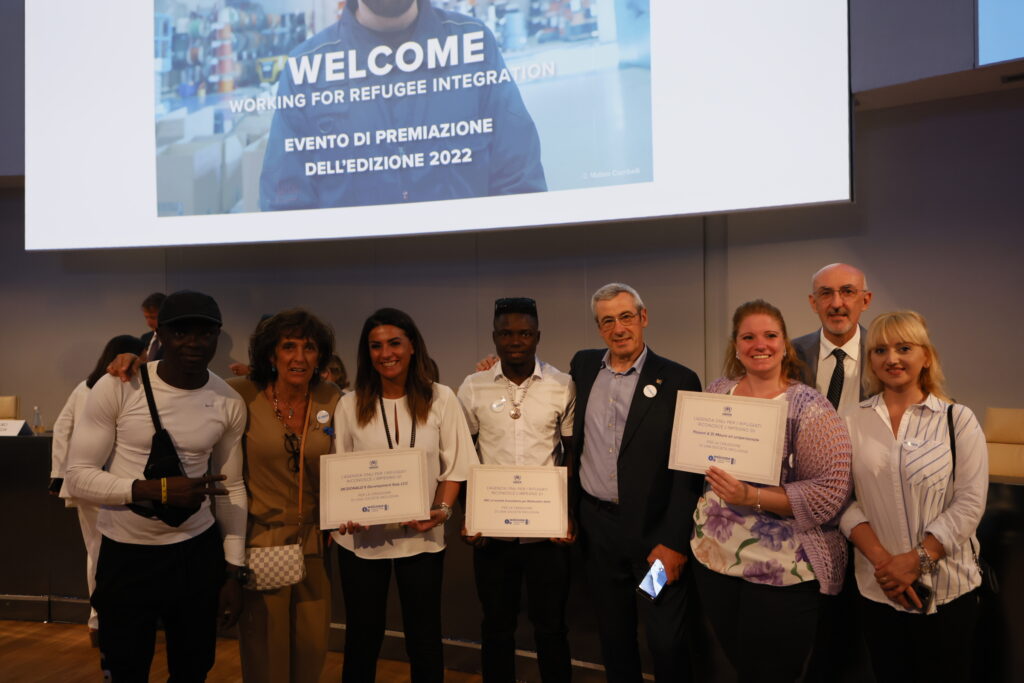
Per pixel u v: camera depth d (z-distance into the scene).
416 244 5.35
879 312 4.44
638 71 4.18
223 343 5.71
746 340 2.10
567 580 2.47
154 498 2.00
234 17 4.79
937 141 4.28
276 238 4.75
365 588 2.31
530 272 5.11
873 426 2.05
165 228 4.88
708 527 2.15
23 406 6.07
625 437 2.31
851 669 2.30
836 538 2.05
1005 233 4.13
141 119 4.89
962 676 1.98
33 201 5.02
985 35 3.65
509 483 2.34
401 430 2.36
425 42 4.52
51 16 4.99
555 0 4.32
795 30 3.89
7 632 3.65
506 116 4.41
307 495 2.33
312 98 4.70
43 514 3.80
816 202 3.87
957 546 1.93
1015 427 3.40
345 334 5.50
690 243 4.75
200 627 2.19
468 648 3.06
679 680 2.27
